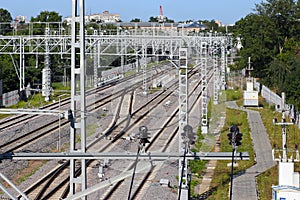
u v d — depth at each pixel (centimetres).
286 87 4472
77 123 1600
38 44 5041
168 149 3098
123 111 3488
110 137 2756
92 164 2797
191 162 2858
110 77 5150
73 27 1573
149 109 3972
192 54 5406
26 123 4150
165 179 2531
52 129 3934
